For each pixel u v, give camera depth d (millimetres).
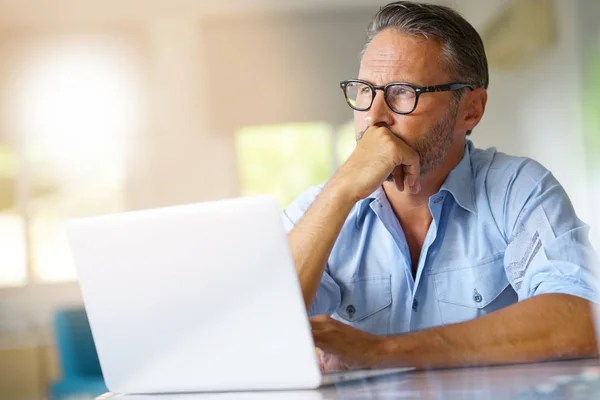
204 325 871
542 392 733
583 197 3299
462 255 1334
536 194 1261
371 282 1364
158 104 5336
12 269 5121
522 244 1242
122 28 5348
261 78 5332
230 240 833
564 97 3342
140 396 914
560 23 3277
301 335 830
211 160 5375
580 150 3311
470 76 1325
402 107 1269
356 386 850
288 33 5348
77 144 5305
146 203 5309
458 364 977
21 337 4426
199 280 856
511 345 988
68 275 5125
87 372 2848
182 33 5355
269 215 814
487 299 1320
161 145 5363
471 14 4293
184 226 849
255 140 5395
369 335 1001
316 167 5422
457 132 1338
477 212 1327
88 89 5309
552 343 989
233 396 844
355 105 1313
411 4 1314
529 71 3654
